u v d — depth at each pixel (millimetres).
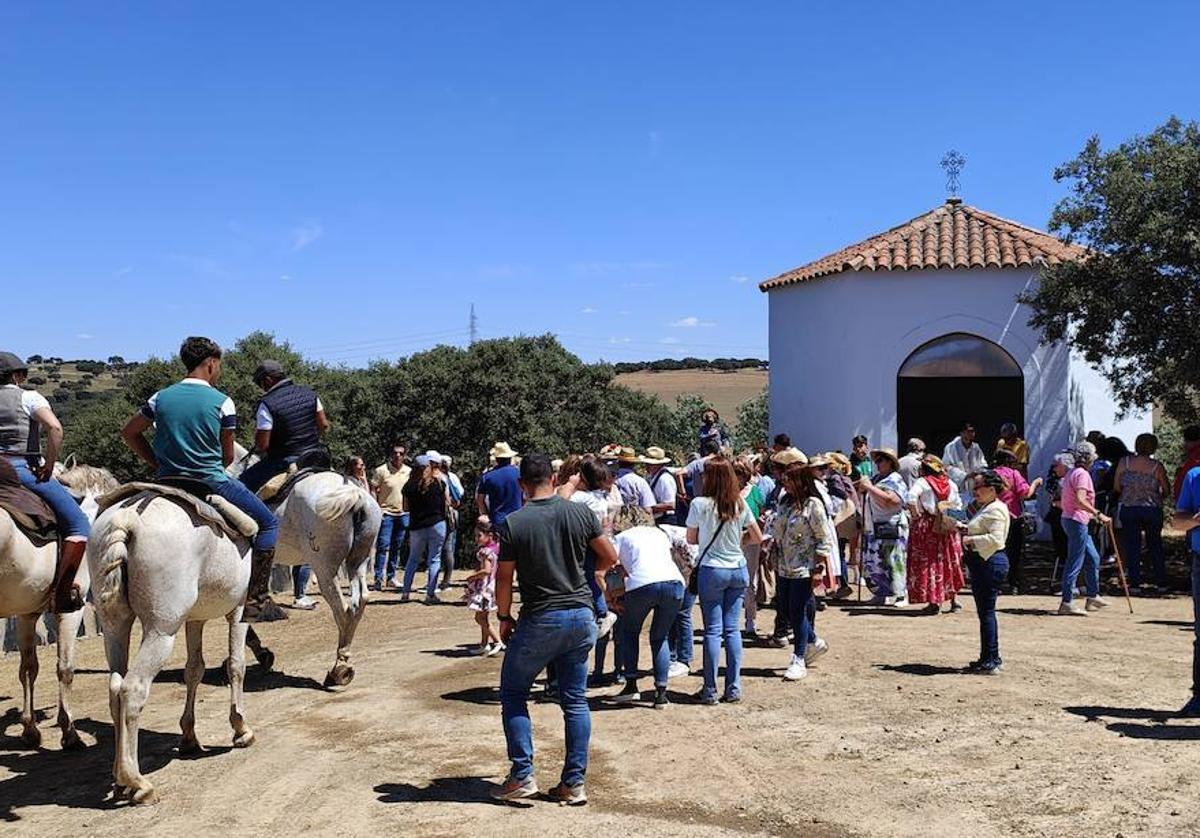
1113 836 5215
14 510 6406
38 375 59062
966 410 25797
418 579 18031
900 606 13133
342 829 5547
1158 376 15766
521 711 5938
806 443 21609
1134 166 14828
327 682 9156
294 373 34031
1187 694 8242
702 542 8258
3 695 9062
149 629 5949
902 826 5469
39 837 5520
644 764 6633
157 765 6746
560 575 5848
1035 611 12672
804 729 7387
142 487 6215
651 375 70500
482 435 31109
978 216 22141
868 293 20125
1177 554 18234
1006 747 6805
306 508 8836
